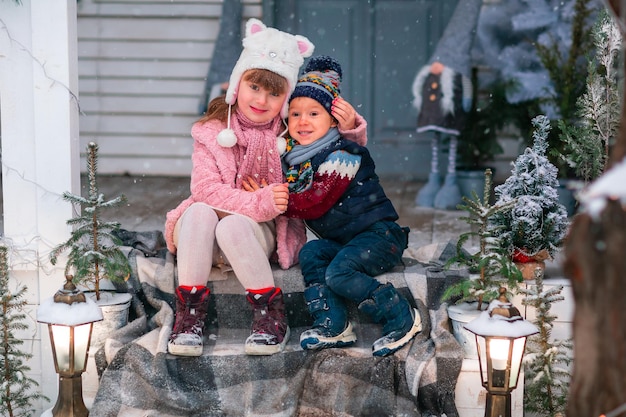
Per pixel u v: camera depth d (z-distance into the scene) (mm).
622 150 1779
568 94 5754
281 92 3672
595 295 1748
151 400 3361
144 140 7328
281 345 3439
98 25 7203
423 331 3537
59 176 3713
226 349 3490
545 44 5891
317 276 3551
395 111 7266
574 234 1786
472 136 6465
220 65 6715
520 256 3740
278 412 3314
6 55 3670
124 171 7352
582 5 5699
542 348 3379
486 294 3408
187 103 7285
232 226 3457
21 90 3691
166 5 7172
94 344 3551
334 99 3676
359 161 3652
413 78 7223
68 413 3248
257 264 3441
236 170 3723
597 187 1772
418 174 7266
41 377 3797
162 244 4168
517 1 6199
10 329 3656
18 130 3713
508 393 3096
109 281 3793
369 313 3482
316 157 3648
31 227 3748
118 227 3623
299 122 3678
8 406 3488
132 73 7258
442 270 3768
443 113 5996
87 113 7297
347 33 7230
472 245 4723
